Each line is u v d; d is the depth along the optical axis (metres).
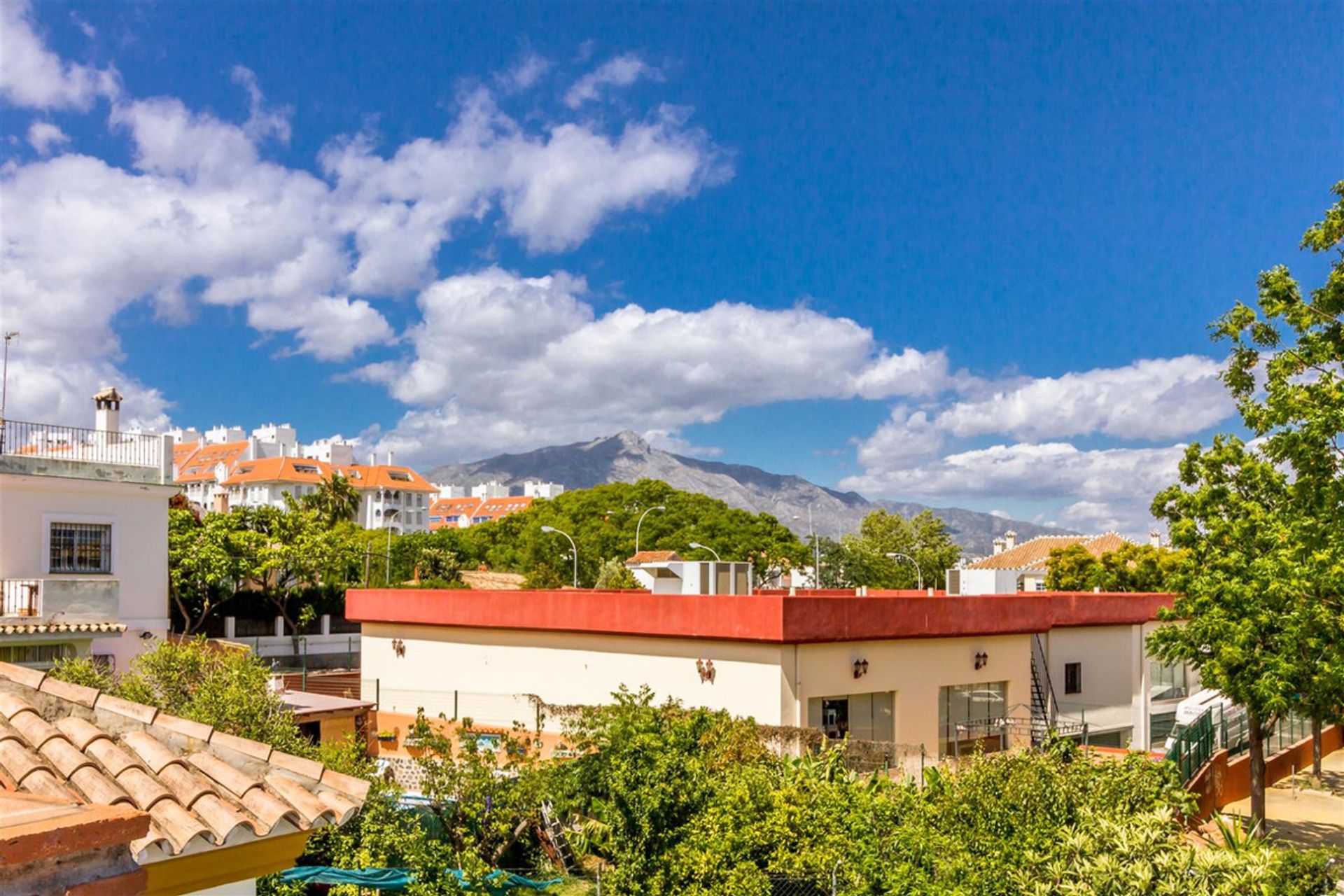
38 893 3.57
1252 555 23.95
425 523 167.25
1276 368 17.75
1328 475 16.97
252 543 44.19
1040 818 13.55
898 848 13.98
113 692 17.67
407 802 19.33
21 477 26.95
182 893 4.92
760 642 22.12
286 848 5.32
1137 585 58.31
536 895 17.20
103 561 28.86
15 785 4.77
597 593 27.97
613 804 15.48
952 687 25.92
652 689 24.47
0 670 6.19
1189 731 25.39
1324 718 23.62
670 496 87.50
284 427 169.62
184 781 5.23
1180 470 26.17
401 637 30.58
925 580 88.06
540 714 21.62
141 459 30.33
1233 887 11.09
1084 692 30.47
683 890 14.38
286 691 27.34
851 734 23.39
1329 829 25.97
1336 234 17.47
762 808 15.25
